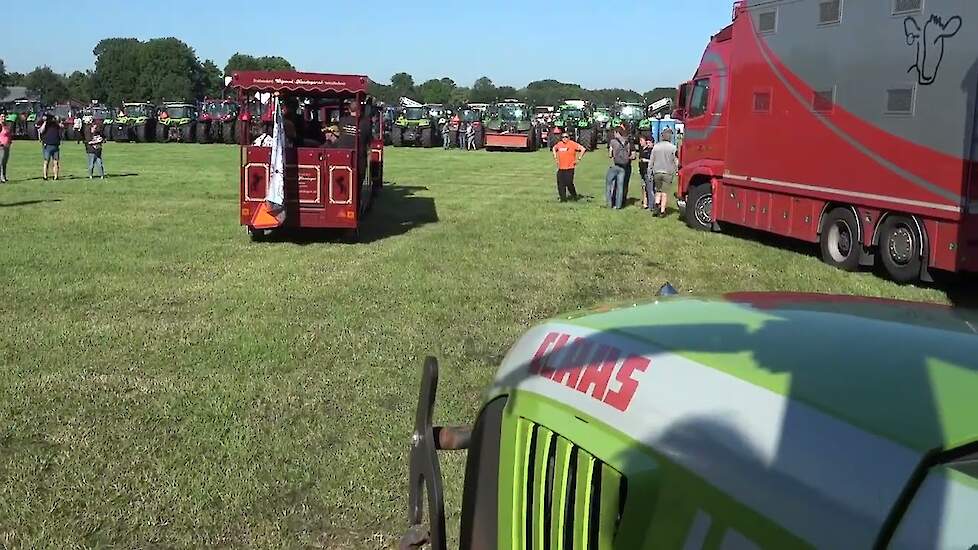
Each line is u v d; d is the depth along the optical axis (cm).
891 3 993
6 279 909
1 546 366
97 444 473
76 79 13538
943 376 151
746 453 146
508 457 209
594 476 173
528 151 4041
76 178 2184
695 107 1444
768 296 238
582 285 954
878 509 125
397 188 2142
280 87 1241
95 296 843
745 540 138
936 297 945
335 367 621
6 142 2025
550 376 207
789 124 1191
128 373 599
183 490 421
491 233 1355
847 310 210
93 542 373
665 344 188
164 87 12850
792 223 1203
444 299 857
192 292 871
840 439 137
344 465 453
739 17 1300
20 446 470
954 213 924
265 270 1002
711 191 1423
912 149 974
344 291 888
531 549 194
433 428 247
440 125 4391
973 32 891
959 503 121
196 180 2181
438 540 220
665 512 154
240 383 581
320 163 1214
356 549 374
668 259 1149
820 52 1119
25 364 614
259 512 403
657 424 165
